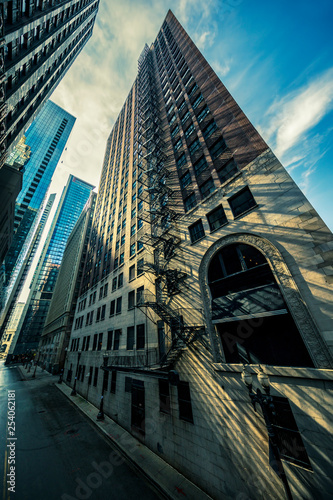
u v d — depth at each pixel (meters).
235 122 14.67
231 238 11.45
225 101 16.52
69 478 9.24
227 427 8.47
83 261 51.72
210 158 15.53
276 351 8.27
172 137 21.78
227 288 10.87
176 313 12.90
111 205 35.41
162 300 14.78
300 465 6.50
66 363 35.38
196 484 8.73
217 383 9.44
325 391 6.58
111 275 26.17
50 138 102.56
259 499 6.88
